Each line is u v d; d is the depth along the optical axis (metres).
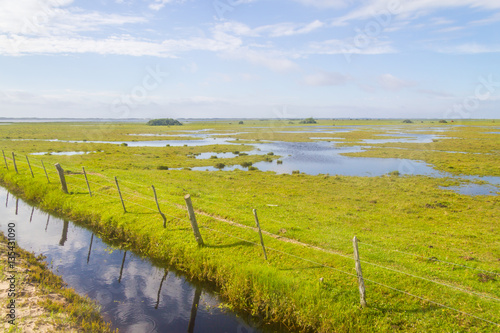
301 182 36.12
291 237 16.00
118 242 18.23
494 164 48.78
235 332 10.98
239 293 12.41
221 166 49.78
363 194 30.14
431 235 17.80
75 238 18.86
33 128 156.62
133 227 18.33
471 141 85.31
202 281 14.05
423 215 22.83
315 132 142.50
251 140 101.62
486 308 9.98
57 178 29.45
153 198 23.22
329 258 13.45
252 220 18.48
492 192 31.73
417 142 86.62
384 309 10.27
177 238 16.41
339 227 18.72
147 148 73.69
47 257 16.20
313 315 10.62
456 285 11.46
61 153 61.31
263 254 14.02
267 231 16.84
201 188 30.16
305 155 64.81
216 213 19.67
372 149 73.62
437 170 45.62
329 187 33.41
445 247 15.66
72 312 10.54
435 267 12.89
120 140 97.44
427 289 11.08
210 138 110.31
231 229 16.86
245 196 27.16
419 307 10.22
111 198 23.23
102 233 19.38
